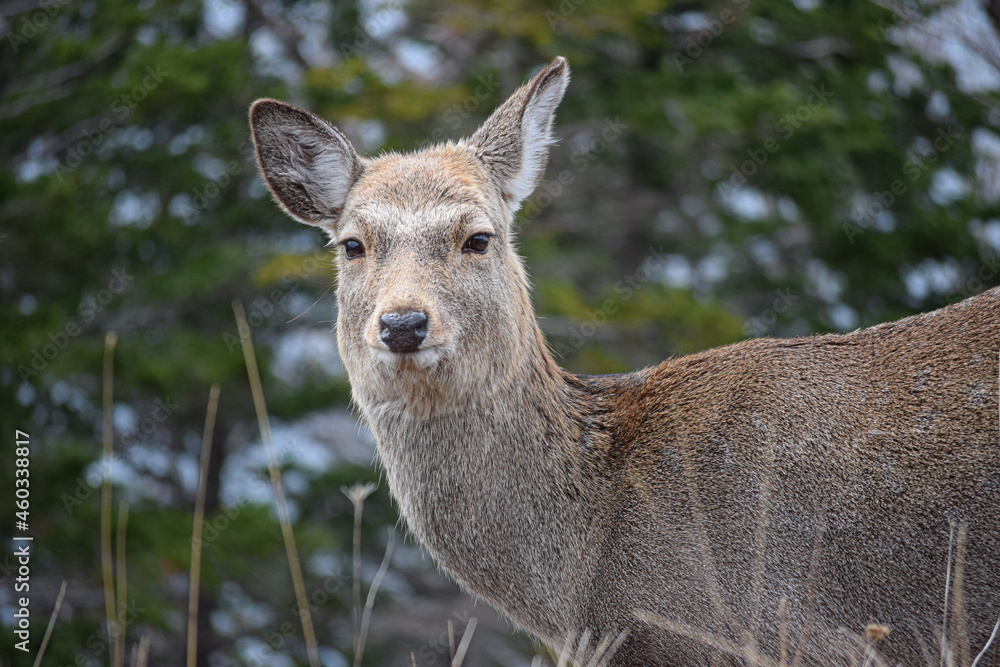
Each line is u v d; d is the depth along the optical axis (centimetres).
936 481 511
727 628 525
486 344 561
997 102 1773
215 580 1480
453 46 1847
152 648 1630
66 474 1505
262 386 1633
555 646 567
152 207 1772
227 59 1616
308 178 639
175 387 1539
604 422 584
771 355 567
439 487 561
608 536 554
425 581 1820
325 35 1872
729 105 1634
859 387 540
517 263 623
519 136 634
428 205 579
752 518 531
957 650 508
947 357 534
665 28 1828
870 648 488
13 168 1762
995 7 1489
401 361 539
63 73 1764
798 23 1742
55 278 1728
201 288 1575
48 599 1473
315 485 1723
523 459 562
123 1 1722
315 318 1730
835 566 519
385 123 1622
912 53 1792
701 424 554
